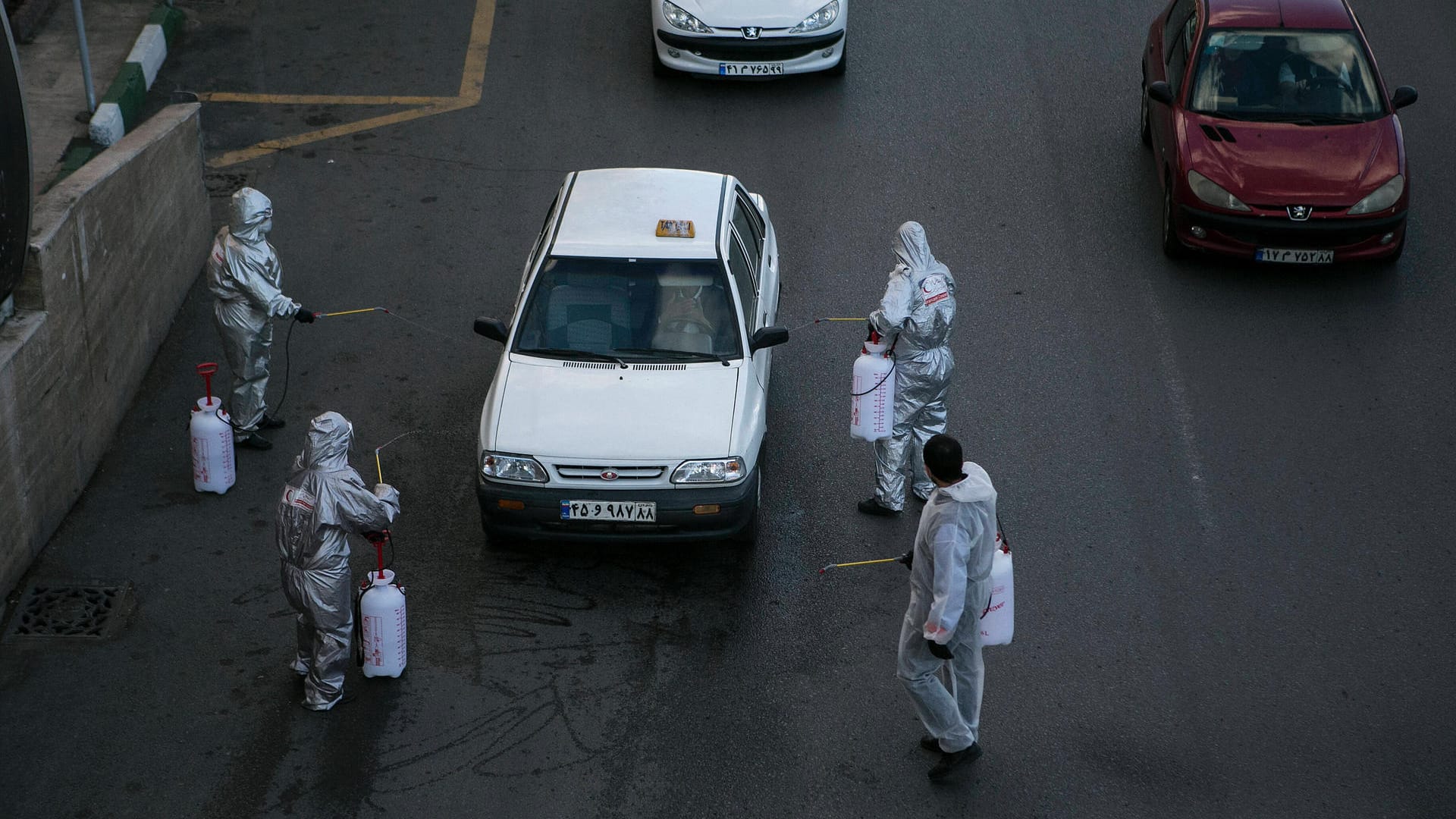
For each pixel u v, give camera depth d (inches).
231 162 1196.5
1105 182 1200.8
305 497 631.2
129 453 860.6
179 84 1306.6
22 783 615.2
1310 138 1065.5
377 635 664.4
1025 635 726.5
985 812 616.1
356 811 606.5
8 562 725.3
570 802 615.5
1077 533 804.6
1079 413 912.9
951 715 610.9
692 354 788.6
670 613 737.6
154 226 957.8
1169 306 1036.5
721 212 864.9
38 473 757.9
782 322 1011.3
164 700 668.1
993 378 947.3
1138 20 1475.1
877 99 1330.0
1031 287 1058.1
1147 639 725.3
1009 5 1508.4
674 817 608.4
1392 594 759.7
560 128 1272.1
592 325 796.6
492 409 756.0
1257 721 672.4
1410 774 642.2
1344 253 1039.6
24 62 1213.1
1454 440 889.5
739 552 789.2
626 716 666.8
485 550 786.2
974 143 1256.8
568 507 725.3
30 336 745.0
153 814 601.9
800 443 887.1
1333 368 964.6
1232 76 1113.4
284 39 1416.1
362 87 1330.0
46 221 785.6
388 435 881.5
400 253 1084.5
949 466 576.7
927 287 769.6
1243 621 738.8
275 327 987.9
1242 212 1032.8
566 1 1523.1
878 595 756.0
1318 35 1135.0
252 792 615.8
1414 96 1111.6
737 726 661.9
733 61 1310.3
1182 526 812.0
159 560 765.9
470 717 663.8
